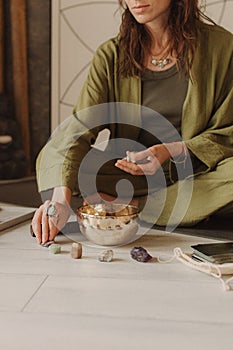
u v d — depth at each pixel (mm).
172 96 2070
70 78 3711
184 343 1046
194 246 1550
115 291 1309
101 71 2115
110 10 3578
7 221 1914
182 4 1999
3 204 2533
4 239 1770
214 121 2039
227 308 1215
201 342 1051
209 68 2027
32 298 1262
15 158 3430
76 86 3705
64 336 1073
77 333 1086
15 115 3627
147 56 2082
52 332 1090
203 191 1909
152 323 1133
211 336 1076
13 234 1837
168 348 1026
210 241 1773
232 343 1048
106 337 1069
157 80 2076
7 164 3373
